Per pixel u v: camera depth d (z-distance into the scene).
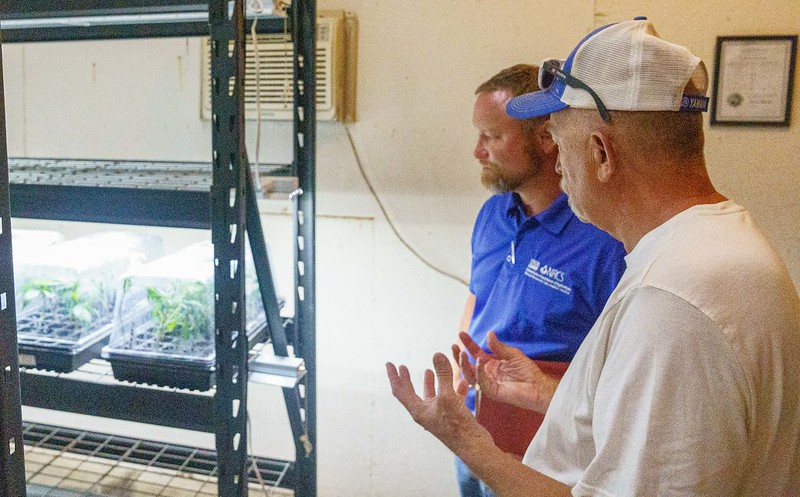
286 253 2.20
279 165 1.55
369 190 2.13
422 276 2.14
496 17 1.97
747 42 1.82
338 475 2.32
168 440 2.37
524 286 1.63
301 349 1.51
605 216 0.94
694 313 0.77
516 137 1.60
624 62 0.86
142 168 1.60
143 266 1.37
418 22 2.01
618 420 0.80
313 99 1.44
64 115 2.28
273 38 1.95
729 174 1.90
